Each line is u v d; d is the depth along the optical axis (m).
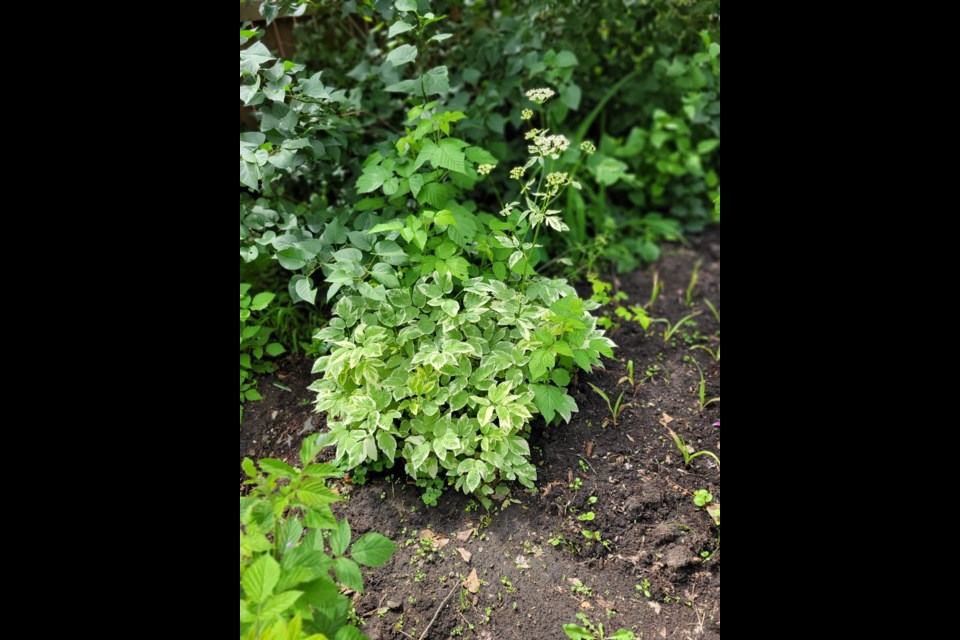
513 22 3.14
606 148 3.66
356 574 1.68
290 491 1.68
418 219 2.45
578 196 3.33
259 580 1.52
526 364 2.37
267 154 2.47
